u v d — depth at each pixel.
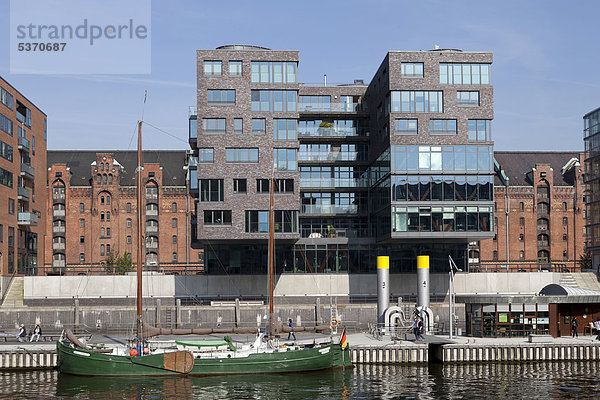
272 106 74.06
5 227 81.19
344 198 87.25
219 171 72.81
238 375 47.19
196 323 70.06
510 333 55.28
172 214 114.56
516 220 111.88
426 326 60.75
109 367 46.78
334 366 49.47
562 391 40.81
